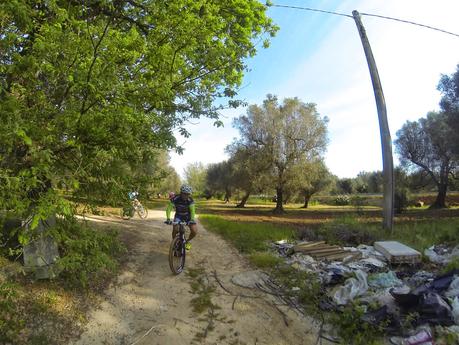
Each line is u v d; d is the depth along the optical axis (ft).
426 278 22.16
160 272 24.41
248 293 21.57
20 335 15.02
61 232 15.49
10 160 13.12
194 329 17.70
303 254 28.02
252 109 103.50
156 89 16.76
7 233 18.16
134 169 18.44
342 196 164.45
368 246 29.68
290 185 100.58
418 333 15.97
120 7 19.27
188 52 21.34
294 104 101.50
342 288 20.66
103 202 16.89
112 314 18.25
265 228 41.32
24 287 17.75
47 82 14.46
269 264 25.85
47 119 14.20
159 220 49.85
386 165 38.42
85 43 14.58
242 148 104.63
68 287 19.13
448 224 43.70
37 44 13.24
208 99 25.57
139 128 15.94
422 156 119.85
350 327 17.34
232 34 36.58
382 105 39.52
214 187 188.75
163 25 20.54
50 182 13.94
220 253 29.66
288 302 20.51
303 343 17.15
